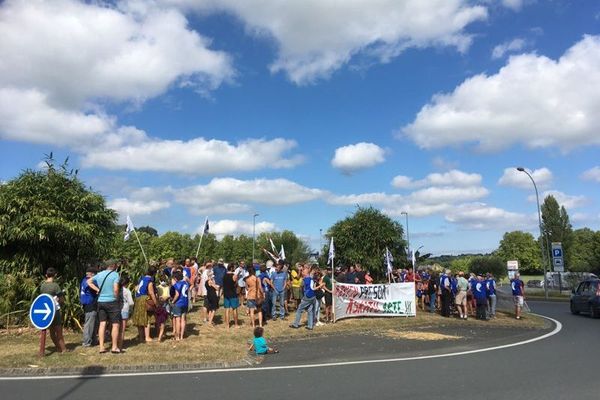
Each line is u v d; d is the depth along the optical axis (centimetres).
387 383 812
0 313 1338
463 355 1110
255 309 1578
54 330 1054
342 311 1789
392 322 1734
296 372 916
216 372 917
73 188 1476
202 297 2202
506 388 770
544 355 1099
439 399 704
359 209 3431
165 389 772
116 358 1002
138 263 1695
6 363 937
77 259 1471
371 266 3253
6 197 1380
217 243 7275
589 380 827
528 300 3534
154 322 1398
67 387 786
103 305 1055
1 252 1413
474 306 2153
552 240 8806
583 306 2194
